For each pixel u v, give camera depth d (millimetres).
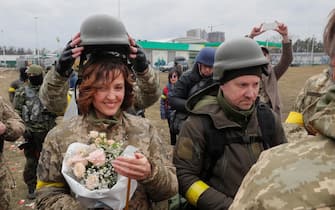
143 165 1520
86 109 1777
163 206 1892
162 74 31734
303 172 807
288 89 17844
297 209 763
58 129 1801
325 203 753
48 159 1758
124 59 1889
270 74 3742
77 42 1810
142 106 2410
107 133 1785
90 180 1512
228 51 1896
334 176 782
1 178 3066
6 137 3150
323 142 858
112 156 1595
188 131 1979
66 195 1710
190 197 1910
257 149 1954
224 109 1953
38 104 4648
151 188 1680
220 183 1921
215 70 1960
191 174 1939
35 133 4637
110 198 1521
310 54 42875
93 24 1782
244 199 869
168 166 1846
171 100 3973
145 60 2176
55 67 1984
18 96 4695
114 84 1736
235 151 1909
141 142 1810
